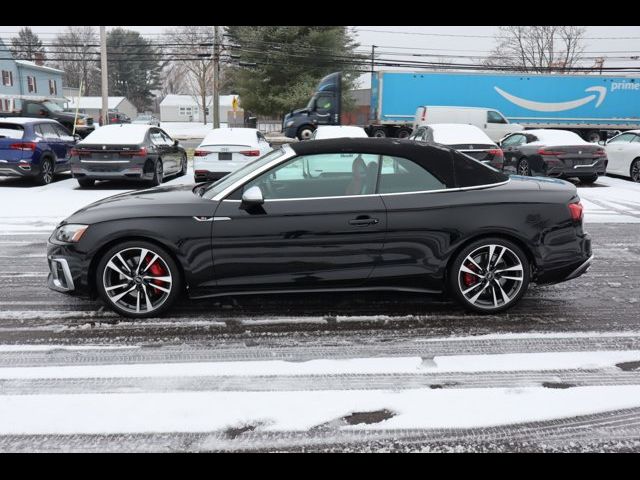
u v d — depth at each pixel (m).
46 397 3.42
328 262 4.57
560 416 3.21
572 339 4.31
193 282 4.57
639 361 3.93
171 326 4.55
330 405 3.33
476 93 28.25
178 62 72.56
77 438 3.00
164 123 80.81
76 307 5.00
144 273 4.64
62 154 14.36
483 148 12.66
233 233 4.49
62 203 10.88
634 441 2.98
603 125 28.84
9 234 8.17
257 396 3.43
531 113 28.48
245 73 42.50
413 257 4.61
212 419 3.18
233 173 5.00
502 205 4.61
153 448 2.92
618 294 5.43
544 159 13.64
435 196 4.60
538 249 4.66
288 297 5.24
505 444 2.95
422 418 3.19
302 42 41.94
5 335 4.37
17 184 13.71
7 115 26.16
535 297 5.32
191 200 4.64
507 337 4.34
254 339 4.30
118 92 96.50
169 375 3.71
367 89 48.94
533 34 60.19
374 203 4.54
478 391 3.49
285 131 30.39
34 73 52.75
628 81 28.41
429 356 4.00
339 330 4.48
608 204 11.07
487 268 4.70
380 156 4.63
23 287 5.62
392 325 4.58
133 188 13.08
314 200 4.55
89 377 3.68
